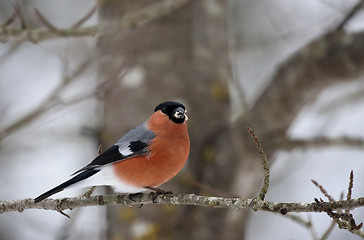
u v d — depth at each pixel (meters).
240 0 17.70
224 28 12.64
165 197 7.59
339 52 10.57
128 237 11.34
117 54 11.36
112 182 8.52
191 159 11.51
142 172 8.45
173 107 8.77
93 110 16.31
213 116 11.85
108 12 11.54
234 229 11.63
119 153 8.47
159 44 11.87
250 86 18.02
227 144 11.48
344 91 16.72
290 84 11.26
